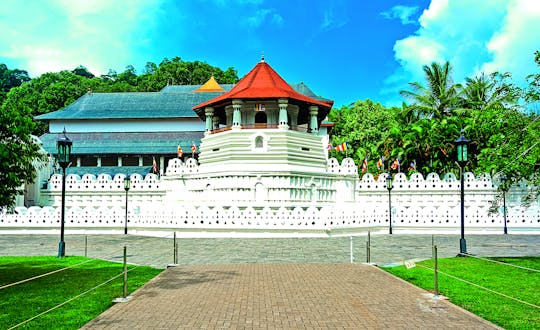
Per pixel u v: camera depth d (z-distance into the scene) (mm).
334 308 10844
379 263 18828
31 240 29688
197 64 115438
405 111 54062
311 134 44969
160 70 108688
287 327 9305
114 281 14695
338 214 31281
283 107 42844
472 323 9516
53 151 60312
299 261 19531
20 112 15266
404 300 11633
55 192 46969
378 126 69688
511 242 26938
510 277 14695
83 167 61125
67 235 33125
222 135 43594
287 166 41188
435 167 47688
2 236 32719
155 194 46531
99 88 105000
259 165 41250
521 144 16516
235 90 46156
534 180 16688
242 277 15164
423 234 32844
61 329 9281
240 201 39375
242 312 10523
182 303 11461
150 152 61531
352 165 44719
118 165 63188
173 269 17016
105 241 28500
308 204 40000
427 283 13844
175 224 31797
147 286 13688
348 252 22422
